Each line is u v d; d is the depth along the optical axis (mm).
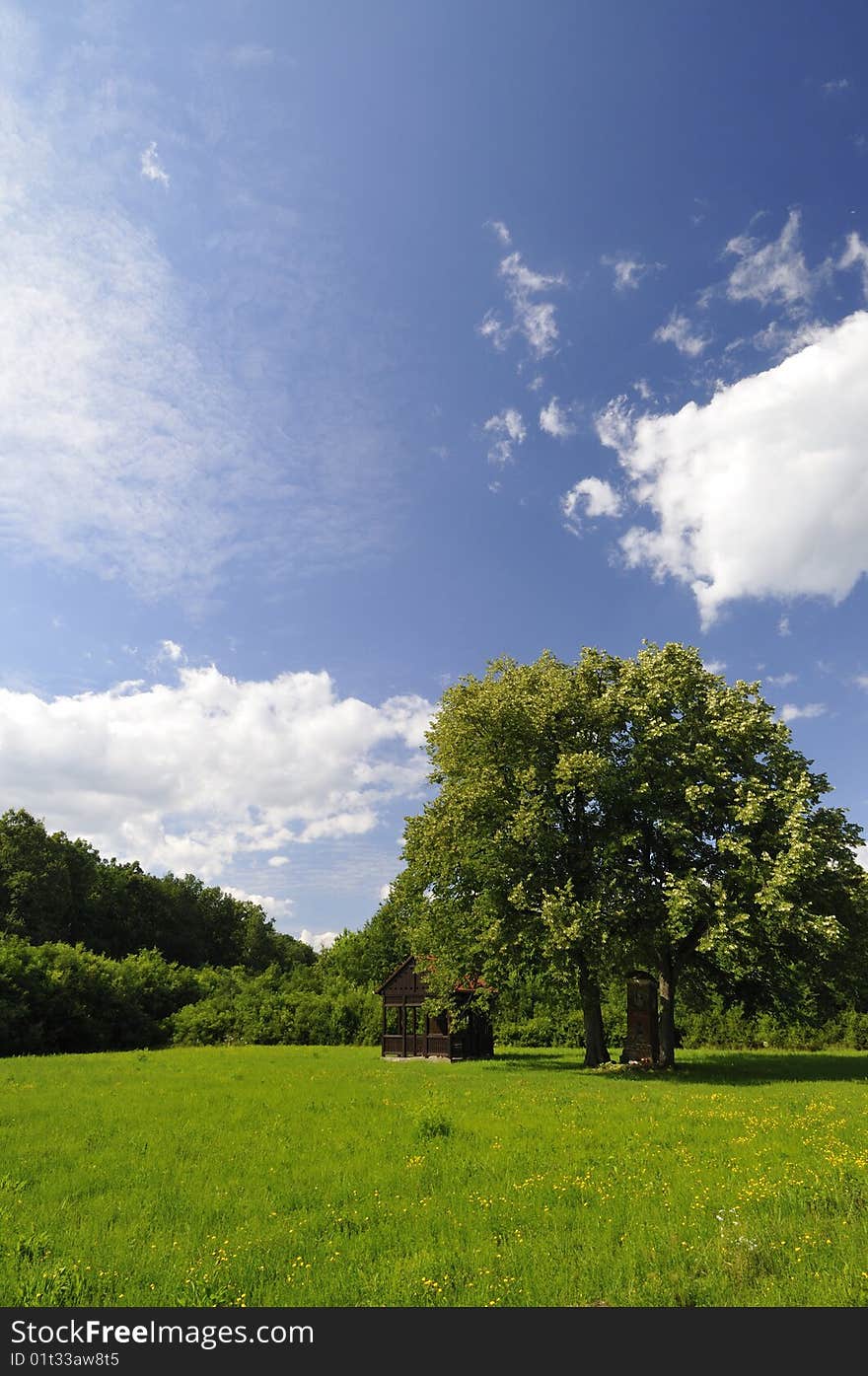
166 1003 63531
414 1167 12570
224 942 124562
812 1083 25500
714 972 33469
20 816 82688
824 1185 10742
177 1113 19188
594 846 31469
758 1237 8758
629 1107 19266
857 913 30719
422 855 36500
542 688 34281
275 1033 57969
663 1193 10789
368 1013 56750
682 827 29734
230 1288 7836
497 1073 30641
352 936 84875
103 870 102312
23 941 56625
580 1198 10727
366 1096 22359
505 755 33438
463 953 34500
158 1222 10031
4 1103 21219
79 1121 17969
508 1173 12125
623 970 31609
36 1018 50094
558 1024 50531
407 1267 8258
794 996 32281
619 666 35312
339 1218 9992
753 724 31500
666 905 28750
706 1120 16750
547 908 28672
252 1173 12547
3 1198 11203
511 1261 8391
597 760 30047
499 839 31109
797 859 27797
